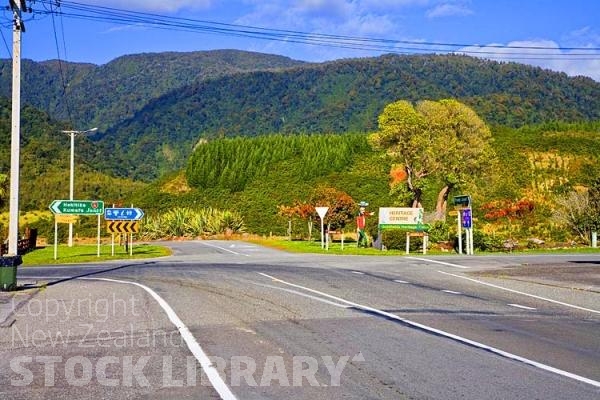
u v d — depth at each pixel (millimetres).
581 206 46281
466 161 46938
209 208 66750
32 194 80938
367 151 86688
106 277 20781
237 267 25281
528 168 73562
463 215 36125
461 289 17922
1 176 44438
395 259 30234
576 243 44531
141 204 77250
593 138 85188
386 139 46938
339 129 179875
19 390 7270
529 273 22828
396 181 52188
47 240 57938
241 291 16594
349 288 17656
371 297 15711
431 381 7578
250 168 82562
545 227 51812
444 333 10789
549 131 91688
